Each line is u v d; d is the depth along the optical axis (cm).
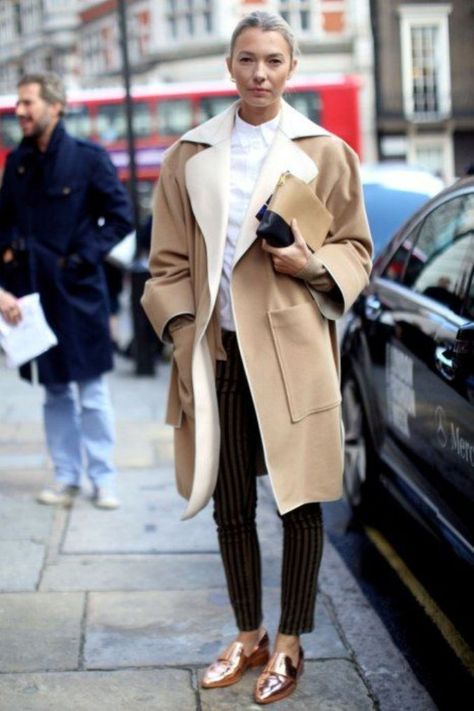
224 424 374
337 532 606
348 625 460
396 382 519
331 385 369
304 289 370
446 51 4212
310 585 381
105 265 1228
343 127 2736
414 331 491
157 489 662
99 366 595
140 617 458
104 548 545
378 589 510
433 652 437
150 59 4384
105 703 378
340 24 4194
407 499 502
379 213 842
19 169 586
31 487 662
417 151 4231
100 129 2812
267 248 358
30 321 559
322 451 369
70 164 579
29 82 570
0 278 595
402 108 4212
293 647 386
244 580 390
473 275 445
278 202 355
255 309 366
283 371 362
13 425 884
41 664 411
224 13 4203
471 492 403
